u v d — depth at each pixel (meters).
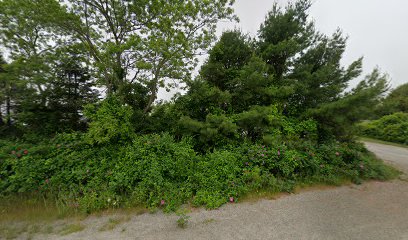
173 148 4.43
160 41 5.90
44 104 5.94
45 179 3.89
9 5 5.10
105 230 2.73
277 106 6.51
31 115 5.56
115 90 6.89
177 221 2.82
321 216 3.04
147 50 6.56
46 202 3.49
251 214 3.12
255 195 3.82
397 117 13.20
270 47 6.71
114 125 4.64
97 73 6.59
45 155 4.27
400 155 8.35
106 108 4.82
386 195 3.90
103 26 6.94
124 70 6.77
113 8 6.38
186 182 3.99
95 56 6.60
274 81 6.94
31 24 5.97
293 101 7.07
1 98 5.44
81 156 4.36
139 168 3.88
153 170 3.82
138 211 3.28
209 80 6.84
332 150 5.16
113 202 3.39
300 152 5.04
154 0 6.25
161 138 4.73
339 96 6.50
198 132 5.29
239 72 6.55
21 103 5.63
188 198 3.68
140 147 4.39
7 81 5.19
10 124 5.84
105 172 4.07
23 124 5.68
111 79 6.65
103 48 5.78
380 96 5.02
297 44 6.52
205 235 2.55
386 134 13.38
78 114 6.44
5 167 3.88
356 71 6.93
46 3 5.18
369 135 14.66
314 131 6.32
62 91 6.19
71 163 4.16
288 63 7.20
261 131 5.79
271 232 2.59
